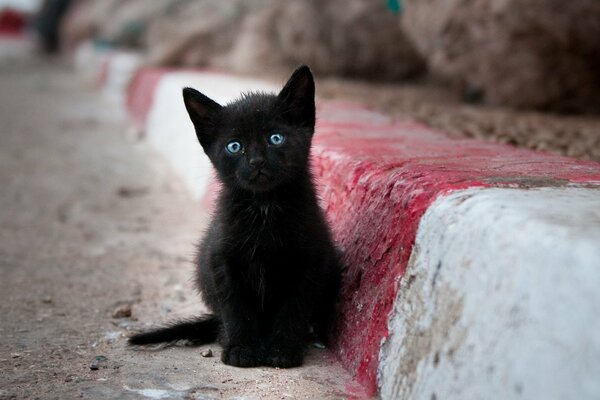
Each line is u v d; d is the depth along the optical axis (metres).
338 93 1.74
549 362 0.59
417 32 1.73
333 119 1.18
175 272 1.08
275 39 2.19
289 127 0.86
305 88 0.87
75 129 2.21
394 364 0.73
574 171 0.79
